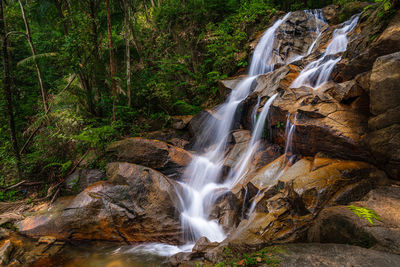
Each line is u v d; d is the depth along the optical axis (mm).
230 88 8609
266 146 6145
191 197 5926
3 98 8570
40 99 10461
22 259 4426
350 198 3256
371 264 2121
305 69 7102
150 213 5273
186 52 12133
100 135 7113
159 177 5656
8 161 7117
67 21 8859
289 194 3775
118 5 9766
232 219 5137
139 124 9250
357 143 4070
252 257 2637
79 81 9695
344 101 4801
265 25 11062
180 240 5086
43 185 7113
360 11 9117
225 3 12000
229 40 10695
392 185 3432
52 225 5328
